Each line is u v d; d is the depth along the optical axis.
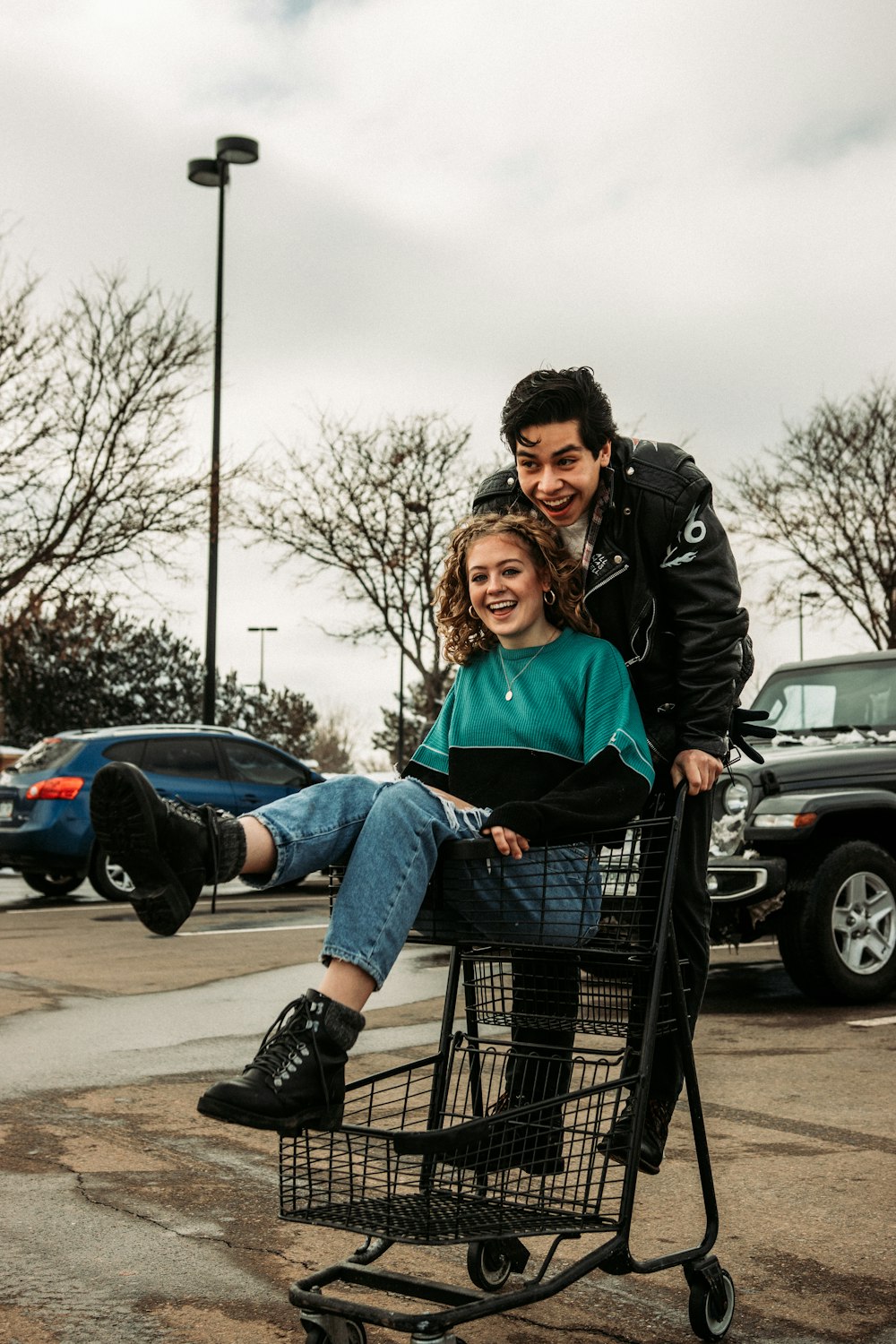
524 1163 2.63
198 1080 4.96
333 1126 2.39
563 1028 2.89
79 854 12.48
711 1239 2.71
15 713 34.47
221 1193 3.58
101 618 23.06
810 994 6.71
